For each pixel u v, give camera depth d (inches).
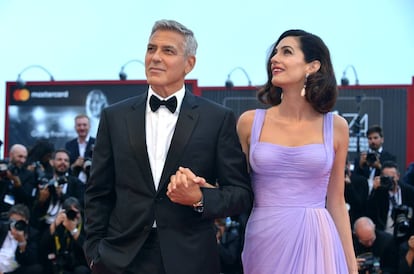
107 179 145.6
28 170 326.6
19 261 294.5
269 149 150.4
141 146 140.1
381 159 324.5
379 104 338.3
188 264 137.3
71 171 324.8
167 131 142.4
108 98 359.9
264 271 149.8
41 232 306.0
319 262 148.1
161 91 143.4
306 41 153.3
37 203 309.4
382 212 300.5
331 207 158.1
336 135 154.7
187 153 139.3
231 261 293.7
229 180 141.9
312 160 148.6
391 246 285.7
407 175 317.7
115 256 137.9
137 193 140.1
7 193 318.0
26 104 367.2
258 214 151.6
